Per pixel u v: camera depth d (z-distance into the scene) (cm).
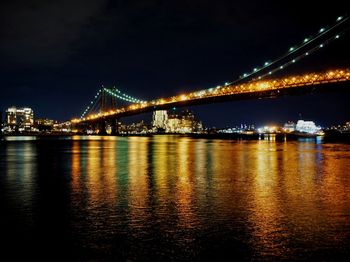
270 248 1106
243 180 2381
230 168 3114
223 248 1106
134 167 3175
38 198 1784
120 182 2284
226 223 1345
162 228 1286
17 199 1761
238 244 1136
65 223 1347
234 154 5025
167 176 2575
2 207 1594
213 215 1454
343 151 5934
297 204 1647
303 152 5619
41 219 1402
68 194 1881
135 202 1689
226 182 2291
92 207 1592
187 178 2467
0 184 2214
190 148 6750
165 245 1129
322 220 1380
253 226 1309
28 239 1183
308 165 3416
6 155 4712
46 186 2136
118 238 1189
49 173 2750
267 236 1204
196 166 3272
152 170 2942
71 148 6538
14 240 1174
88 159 4062
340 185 2181
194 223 1345
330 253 1070
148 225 1320
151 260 1028
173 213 1488
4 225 1327
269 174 2702
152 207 1589
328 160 4028
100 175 2628
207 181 2328
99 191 1967
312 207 1588
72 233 1237
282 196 1833
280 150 6194
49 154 4903
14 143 8788
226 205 1625
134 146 7438
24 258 1041
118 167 3173
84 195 1856
